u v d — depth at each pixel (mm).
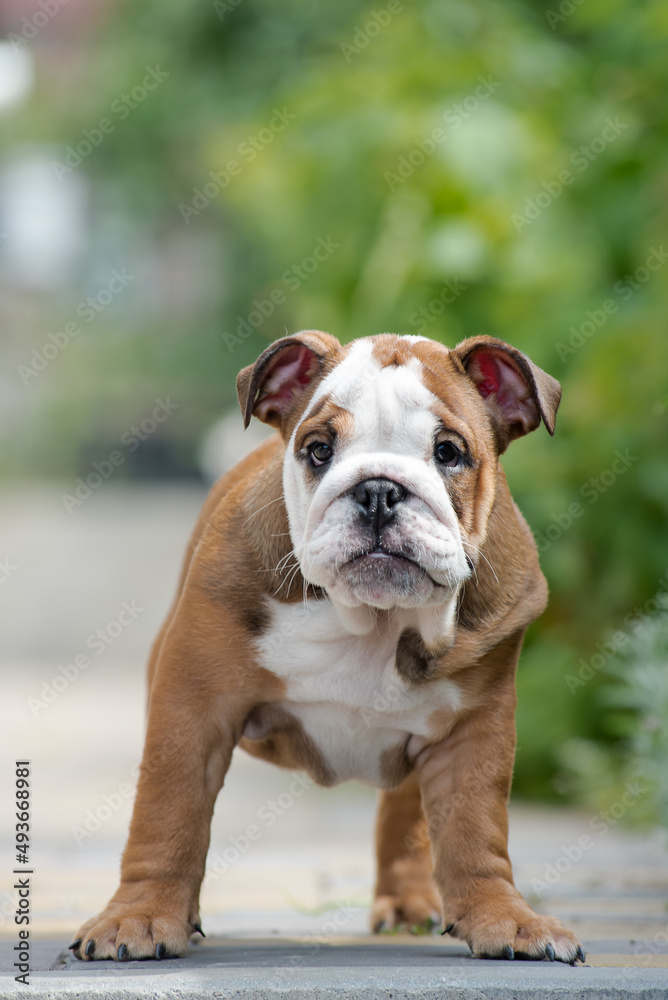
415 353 5797
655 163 11602
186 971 4934
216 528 5922
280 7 21266
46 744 14320
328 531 5254
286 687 5855
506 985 4762
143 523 38250
